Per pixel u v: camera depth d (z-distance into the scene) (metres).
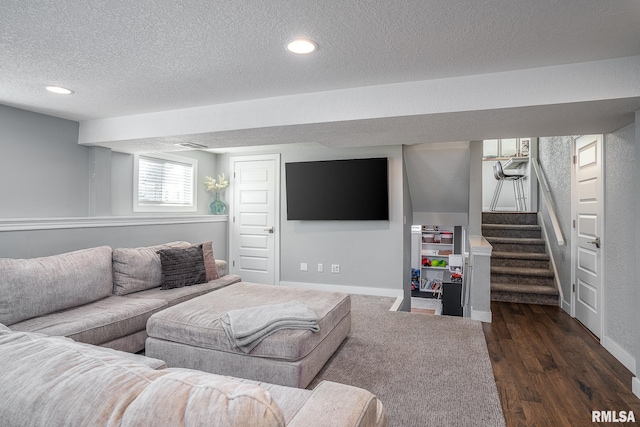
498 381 2.54
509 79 2.45
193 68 2.42
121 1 1.62
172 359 2.47
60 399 0.70
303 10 1.70
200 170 5.65
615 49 2.09
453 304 6.48
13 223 3.12
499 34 1.92
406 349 2.99
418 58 2.24
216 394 0.67
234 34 1.95
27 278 2.55
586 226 3.77
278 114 3.05
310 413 0.98
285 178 5.45
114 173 4.37
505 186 7.48
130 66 2.38
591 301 3.60
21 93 2.94
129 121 3.65
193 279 3.73
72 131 3.87
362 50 2.14
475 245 3.95
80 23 1.82
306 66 2.38
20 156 3.41
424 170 5.34
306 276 5.39
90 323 2.48
